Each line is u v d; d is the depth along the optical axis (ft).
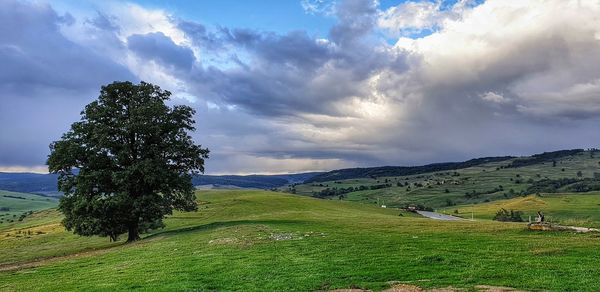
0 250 257.96
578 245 95.61
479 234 122.62
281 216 243.60
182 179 197.77
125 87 198.39
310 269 79.30
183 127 207.10
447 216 627.87
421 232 131.95
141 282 78.38
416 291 61.41
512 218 531.50
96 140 186.91
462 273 70.49
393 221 180.96
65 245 253.24
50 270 113.29
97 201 179.52
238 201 377.09
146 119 189.98
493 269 72.84
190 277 78.74
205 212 327.26
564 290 59.00
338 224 170.09
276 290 66.13
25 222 534.37
